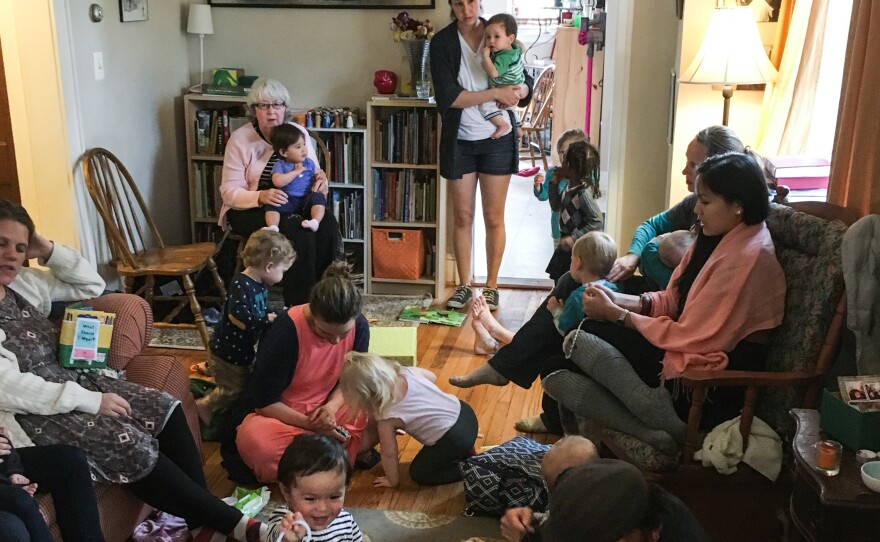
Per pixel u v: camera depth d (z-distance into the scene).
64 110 3.90
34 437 2.24
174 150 4.85
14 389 2.23
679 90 3.80
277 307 4.50
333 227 4.13
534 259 5.45
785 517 2.18
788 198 3.14
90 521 2.16
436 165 4.54
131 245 4.41
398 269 4.71
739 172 2.44
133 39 4.38
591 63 6.84
